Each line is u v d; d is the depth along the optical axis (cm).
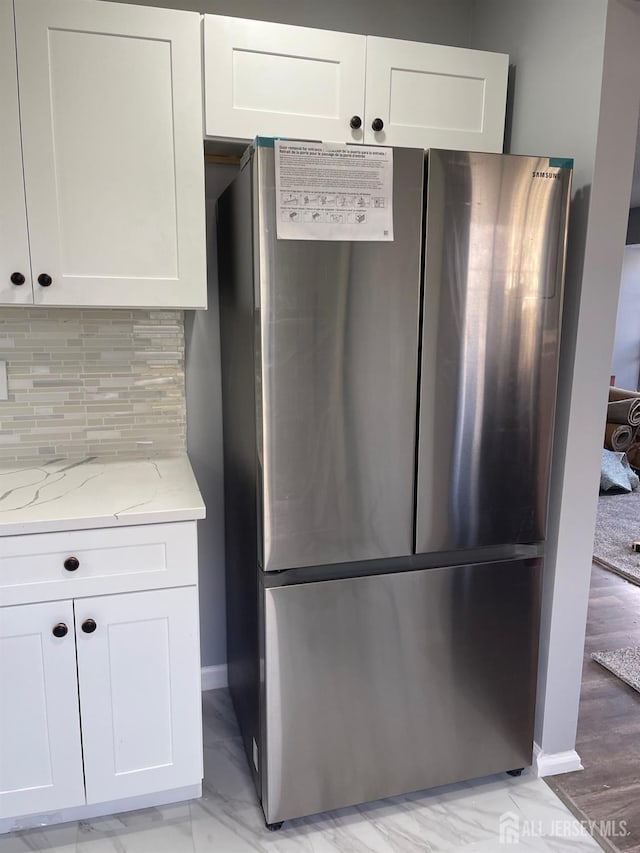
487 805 173
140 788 158
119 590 146
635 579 317
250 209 143
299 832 163
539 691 183
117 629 148
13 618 141
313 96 167
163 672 153
